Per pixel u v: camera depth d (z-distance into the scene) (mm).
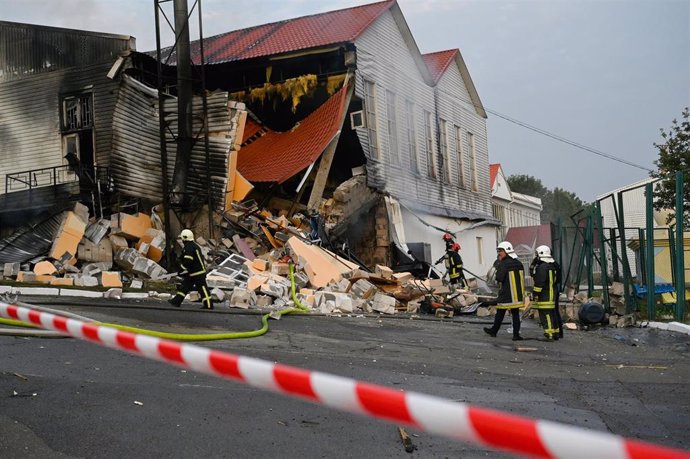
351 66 23469
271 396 6145
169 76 22469
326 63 24672
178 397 5988
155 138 21750
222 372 2592
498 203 49656
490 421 1863
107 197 20156
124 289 16016
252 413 5617
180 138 20672
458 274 21656
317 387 2270
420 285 18250
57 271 16688
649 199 14469
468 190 34938
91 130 21797
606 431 5738
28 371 6719
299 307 15289
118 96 21266
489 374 8305
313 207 22719
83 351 7793
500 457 4805
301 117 26188
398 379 7602
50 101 22469
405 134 28328
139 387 6266
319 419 5531
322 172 22953
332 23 26141
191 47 28875
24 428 4973
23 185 22719
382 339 11328
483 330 13719
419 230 28625
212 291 15281
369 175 24875
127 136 21266
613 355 10414
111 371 6875
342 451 4812
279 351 9086
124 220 18797
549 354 10406
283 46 24734
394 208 25641
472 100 36406
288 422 5418
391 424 5484
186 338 9258
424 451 4891
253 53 24766
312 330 11812
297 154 22922
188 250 13492
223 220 20594
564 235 22625
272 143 24688
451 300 17594
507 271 12305
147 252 18766
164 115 20922
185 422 5301
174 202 20516
